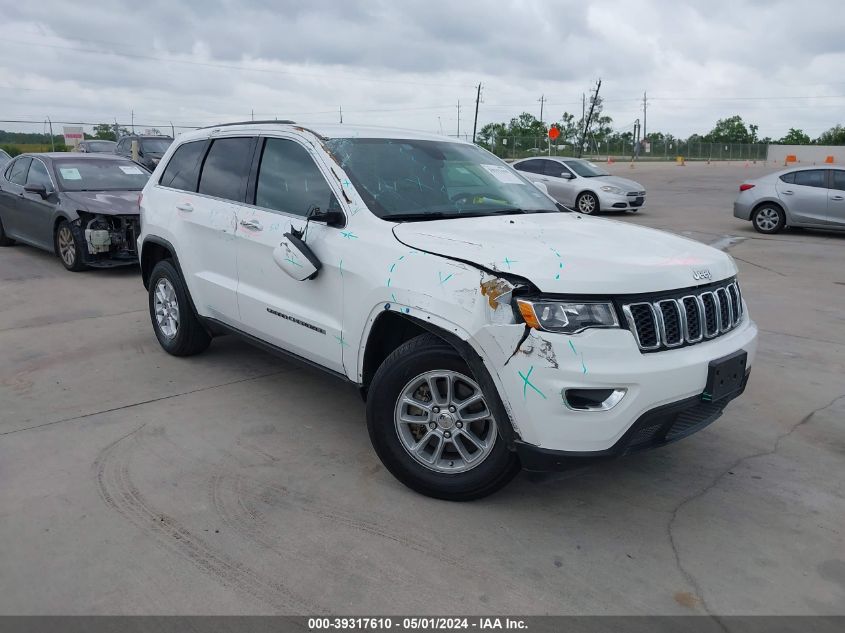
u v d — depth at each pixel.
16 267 9.68
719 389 3.26
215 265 4.86
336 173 3.97
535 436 3.01
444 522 3.33
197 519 3.32
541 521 3.36
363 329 3.62
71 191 9.56
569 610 2.73
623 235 3.76
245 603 2.74
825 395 5.10
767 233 14.31
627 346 2.97
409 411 3.56
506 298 3.01
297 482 3.70
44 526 3.24
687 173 40.78
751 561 3.08
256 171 4.61
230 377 5.27
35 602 2.73
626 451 3.09
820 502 3.60
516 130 81.94
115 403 4.74
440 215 3.93
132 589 2.81
